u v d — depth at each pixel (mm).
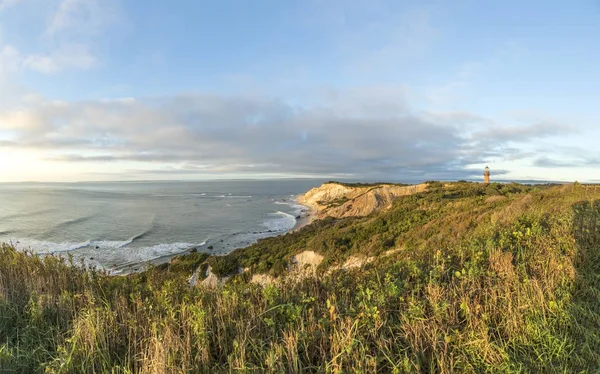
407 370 2783
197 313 3650
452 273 4863
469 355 3127
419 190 49812
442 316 3609
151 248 36281
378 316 3404
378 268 6070
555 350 3094
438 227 16750
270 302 3988
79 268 6480
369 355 2936
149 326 3674
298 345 3203
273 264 21984
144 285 5883
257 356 3166
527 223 8500
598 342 3160
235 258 24703
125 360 3182
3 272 5586
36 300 4457
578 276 4391
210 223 57969
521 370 2904
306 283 4879
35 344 3592
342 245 20875
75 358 3195
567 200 12094
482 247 6281
